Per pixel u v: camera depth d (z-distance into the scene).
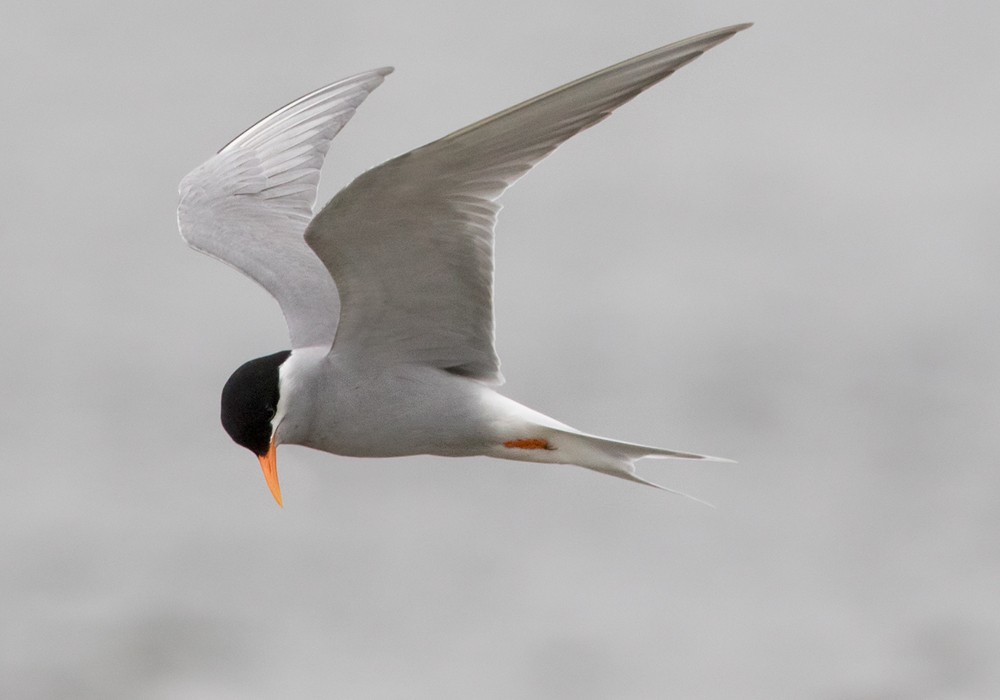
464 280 7.23
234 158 9.24
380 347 7.51
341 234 6.82
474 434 7.64
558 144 6.71
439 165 6.57
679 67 6.43
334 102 9.23
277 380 7.50
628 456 7.57
